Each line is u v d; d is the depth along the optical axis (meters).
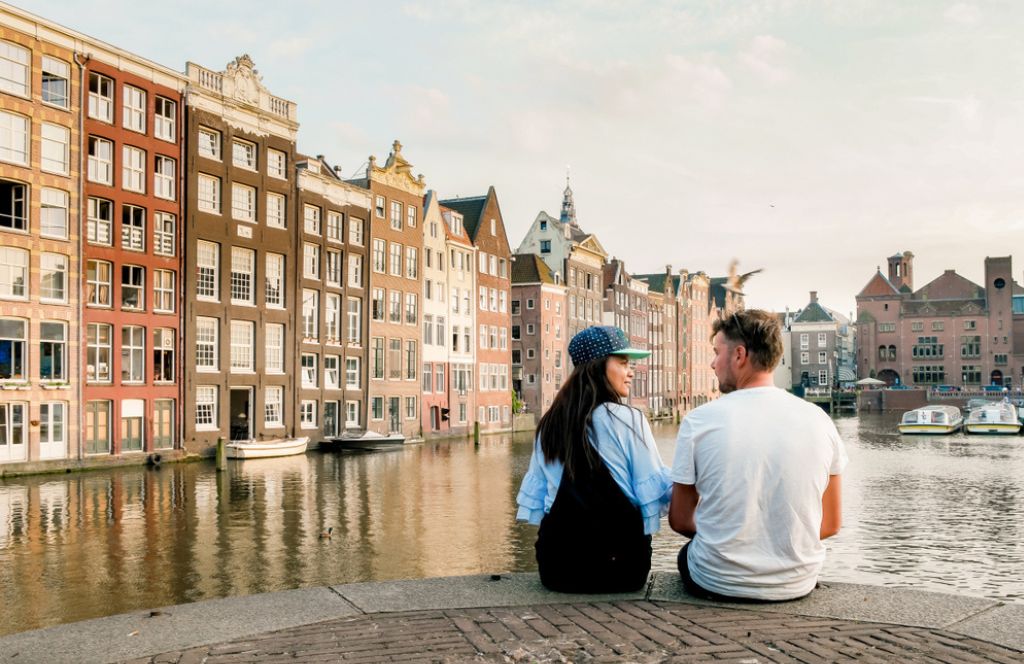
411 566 20.58
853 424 95.81
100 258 41.53
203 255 47.62
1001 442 66.00
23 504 29.55
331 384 58.06
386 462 47.28
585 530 5.82
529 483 6.14
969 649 4.84
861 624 5.26
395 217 64.81
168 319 45.03
